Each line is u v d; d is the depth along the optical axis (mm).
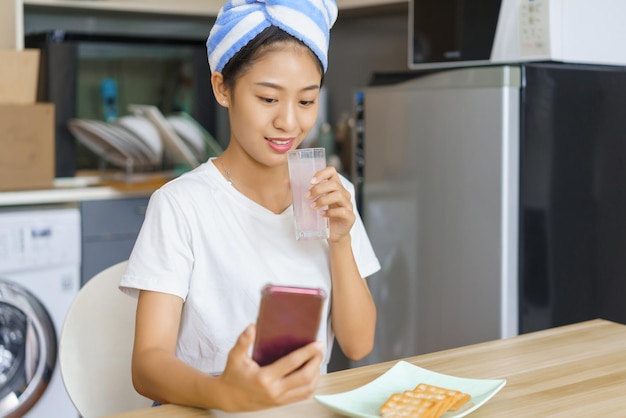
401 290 2500
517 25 2289
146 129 2979
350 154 3305
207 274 1296
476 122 2232
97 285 1446
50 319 2592
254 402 927
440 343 2371
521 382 1162
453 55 2484
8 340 2559
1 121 2568
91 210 2711
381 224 2561
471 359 1271
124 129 2969
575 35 2271
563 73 2248
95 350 1417
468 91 2246
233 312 1300
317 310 912
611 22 2354
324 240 1358
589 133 2314
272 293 902
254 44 1197
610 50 2363
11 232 2508
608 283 2389
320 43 1223
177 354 1330
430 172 2371
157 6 3109
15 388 2541
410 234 2453
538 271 2244
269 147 1245
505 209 2178
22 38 2768
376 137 2561
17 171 2621
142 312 1227
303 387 920
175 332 1235
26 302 2533
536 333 1423
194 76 3254
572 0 2254
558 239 2273
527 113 2191
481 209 2232
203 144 3197
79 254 2672
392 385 1137
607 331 1431
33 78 2676
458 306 2311
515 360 1264
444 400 1023
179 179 1340
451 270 2326
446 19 2492
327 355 1400
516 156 2191
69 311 1410
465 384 1121
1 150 2584
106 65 3123
